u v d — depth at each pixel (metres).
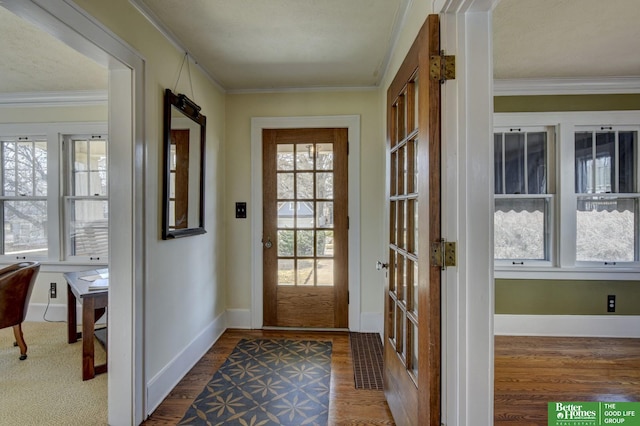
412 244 1.57
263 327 3.16
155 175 1.94
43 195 3.50
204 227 2.61
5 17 1.93
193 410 1.90
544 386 2.19
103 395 2.06
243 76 2.81
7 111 3.45
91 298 2.26
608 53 2.50
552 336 3.05
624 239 3.08
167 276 2.09
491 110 1.25
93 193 3.49
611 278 3.04
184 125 2.31
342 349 2.71
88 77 2.92
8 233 3.53
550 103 3.07
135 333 1.75
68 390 2.12
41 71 2.77
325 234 3.12
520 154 3.14
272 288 3.16
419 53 1.36
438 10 1.26
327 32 2.13
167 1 1.78
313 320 3.13
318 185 3.12
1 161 3.51
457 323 1.24
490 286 1.24
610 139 3.07
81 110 3.42
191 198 2.42
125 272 1.73
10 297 2.48
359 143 3.07
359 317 3.08
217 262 2.96
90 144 3.48
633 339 2.97
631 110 3.01
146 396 1.83
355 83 2.99
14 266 2.65
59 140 3.43
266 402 1.97
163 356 2.04
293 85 3.02
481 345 1.24
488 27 1.24
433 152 1.26
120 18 1.63
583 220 3.10
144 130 1.81
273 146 3.14
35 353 2.67
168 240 2.10
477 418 1.24
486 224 1.24
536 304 3.09
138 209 1.76
